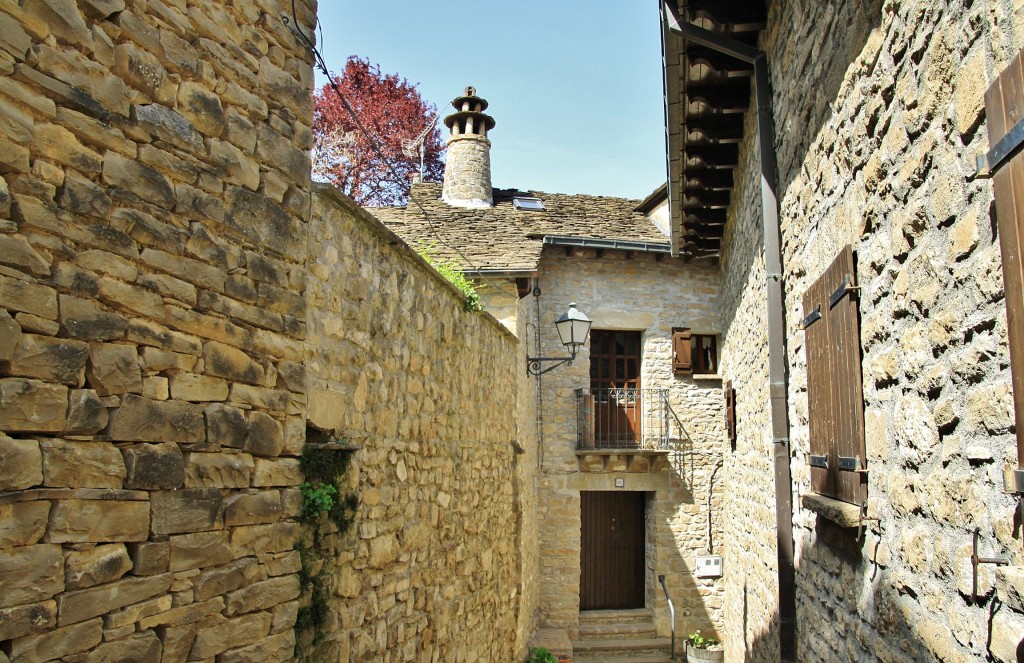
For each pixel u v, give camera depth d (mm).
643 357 12391
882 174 3371
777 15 5594
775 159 5812
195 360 2920
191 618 2865
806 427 4980
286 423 3393
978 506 2537
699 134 8133
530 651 10000
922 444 2992
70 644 2430
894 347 3279
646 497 12516
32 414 2340
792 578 5406
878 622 3527
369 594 4473
